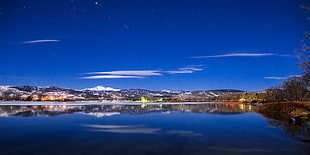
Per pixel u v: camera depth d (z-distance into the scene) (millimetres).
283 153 10820
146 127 19969
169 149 11609
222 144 12852
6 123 22609
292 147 12055
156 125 21375
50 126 20375
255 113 38500
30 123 22594
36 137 14922
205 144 12859
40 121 24453
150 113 37562
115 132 17109
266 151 11234
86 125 21109
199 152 11078
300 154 10633
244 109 53250
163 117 29891
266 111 43469
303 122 23797
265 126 20750
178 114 35594
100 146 12227
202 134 16359
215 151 11250
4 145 12375
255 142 13406
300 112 35562
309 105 36062
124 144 12766
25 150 11227
